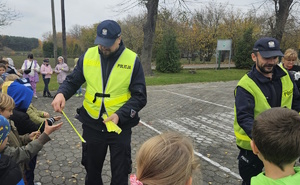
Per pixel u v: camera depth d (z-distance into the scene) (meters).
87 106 2.60
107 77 2.50
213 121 6.82
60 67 9.65
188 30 35.34
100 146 2.59
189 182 1.16
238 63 27.41
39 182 3.54
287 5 21.84
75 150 4.65
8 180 1.76
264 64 2.33
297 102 2.64
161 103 9.09
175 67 22.00
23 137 2.69
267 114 1.45
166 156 1.10
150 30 18.58
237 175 3.84
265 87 2.41
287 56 4.08
